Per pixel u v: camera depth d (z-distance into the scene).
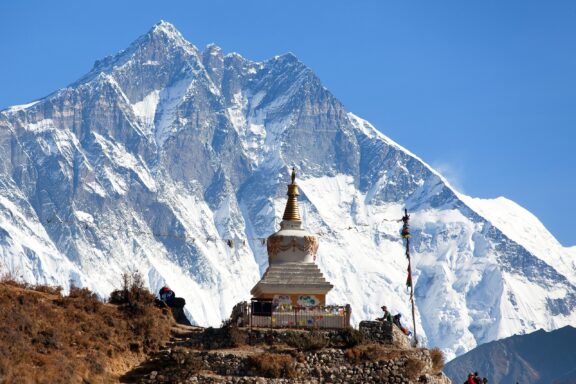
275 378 158.25
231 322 169.38
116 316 168.00
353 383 160.25
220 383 156.12
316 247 188.00
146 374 158.50
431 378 164.12
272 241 187.00
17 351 150.50
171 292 179.75
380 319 176.88
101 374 155.25
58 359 152.62
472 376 179.75
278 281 181.50
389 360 162.25
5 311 157.00
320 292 181.62
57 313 163.00
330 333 166.12
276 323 169.38
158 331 166.25
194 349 163.50
